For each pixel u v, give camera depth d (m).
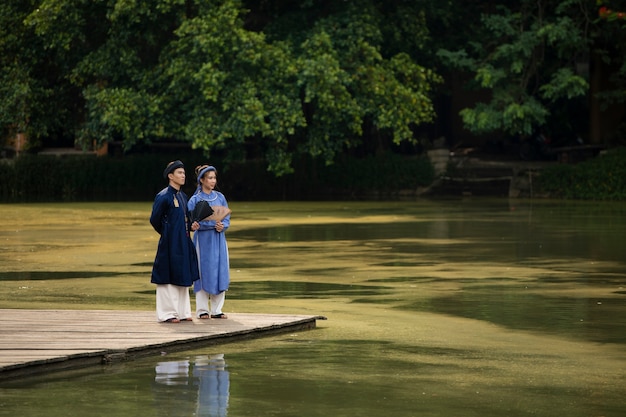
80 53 51.94
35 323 12.83
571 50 53.72
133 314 13.68
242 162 56.84
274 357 11.23
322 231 29.53
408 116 49.78
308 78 47.31
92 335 11.94
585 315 14.27
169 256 12.87
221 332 12.19
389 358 11.20
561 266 20.48
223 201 13.42
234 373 10.37
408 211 39.94
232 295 16.39
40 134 52.44
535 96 57.75
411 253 23.14
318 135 49.50
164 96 47.75
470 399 9.30
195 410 8.85
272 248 24.30
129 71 49.03
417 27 52.50
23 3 51.31
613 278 18.55
